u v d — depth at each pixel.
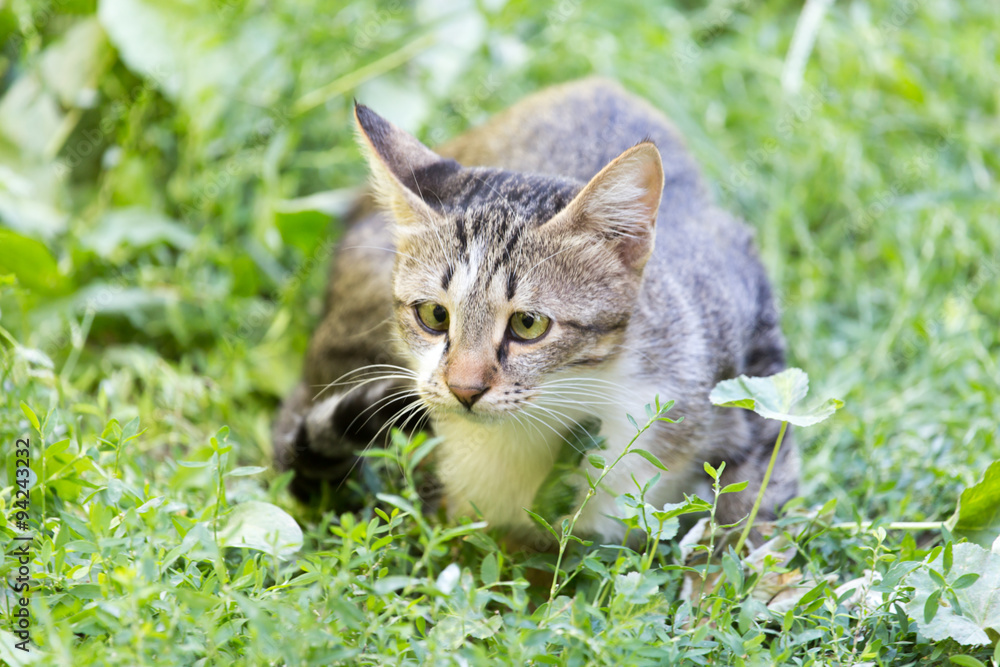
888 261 4.97
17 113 4.80
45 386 3.59
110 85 5.02
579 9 5.66
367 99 5.17
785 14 6.45
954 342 4.30
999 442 3.63
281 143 4.95
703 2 6.51
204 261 4.89
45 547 2.48
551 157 3.95
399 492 3.46
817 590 2.58
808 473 3.71
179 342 4.69
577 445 3.03
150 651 2.13
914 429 3.84
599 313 3.02
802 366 4.52
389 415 3.40
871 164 5.32
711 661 2.44
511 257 2.98
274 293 5.01
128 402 4.29
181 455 3.79
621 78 5.41
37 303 4.35
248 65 5.09
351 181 5.20
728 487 2.65
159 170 5.15
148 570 2.23
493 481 3.21
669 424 3.15
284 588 2.54
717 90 5.87
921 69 5.88
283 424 3.91
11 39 4.86
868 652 2.45
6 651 2.19
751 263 3.91
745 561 2.73
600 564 2.48
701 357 3.27
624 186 2.96
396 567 3.04
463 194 3.19
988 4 6.24
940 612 2.51
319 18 5.25
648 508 2.57
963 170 5.32
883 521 3.02
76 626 2.26
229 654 2.25
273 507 2.84
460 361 2.94
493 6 5.35
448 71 5.29
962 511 2.94
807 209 5.30
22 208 4.57
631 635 2.36
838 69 5.81
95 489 2.88
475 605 2.35
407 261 3.19
